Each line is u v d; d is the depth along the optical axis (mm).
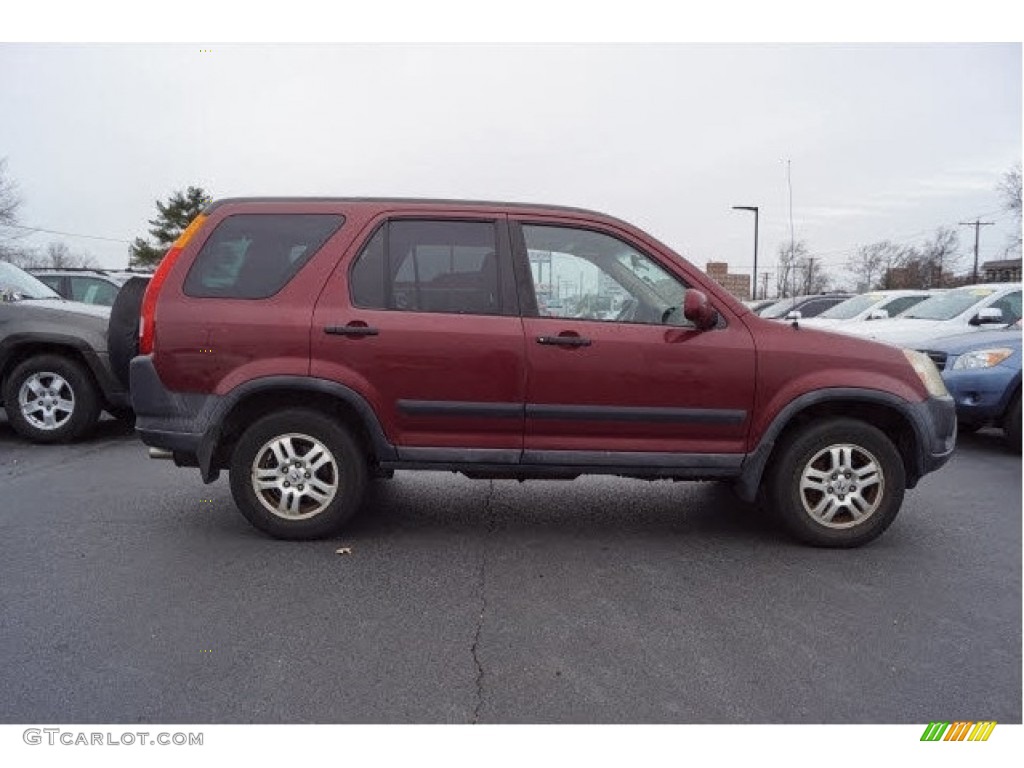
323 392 4418
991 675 3164
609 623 3582
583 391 4391
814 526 4605
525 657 3248
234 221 4453
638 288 4523
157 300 4367
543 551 4543
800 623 3613
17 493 5578
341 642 3346
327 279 4387
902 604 3850
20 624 3457
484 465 4473
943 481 6422
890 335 8992
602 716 2838
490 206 4512
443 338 4344
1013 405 7336
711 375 4418
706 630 3527
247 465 4473
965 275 65125
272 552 4418
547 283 4469
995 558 4527
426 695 2949
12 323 7090
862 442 4551
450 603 3771
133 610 3619
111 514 5094
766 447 4484
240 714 2809
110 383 7238
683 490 5973
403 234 4445
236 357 4320
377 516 5148
